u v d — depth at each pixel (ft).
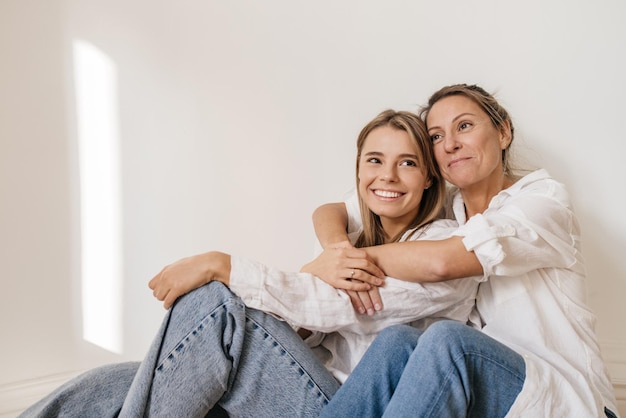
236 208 5.26
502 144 4.03
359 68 5.23
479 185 4.00
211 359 3.08
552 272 3.56
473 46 5.17
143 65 5.09
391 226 4.18
